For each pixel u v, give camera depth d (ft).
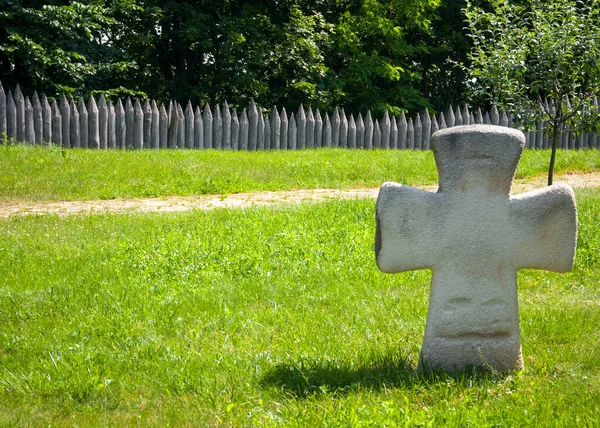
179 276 29.55
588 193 49.08
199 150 68.90
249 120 74.90
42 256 33.30
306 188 57.41
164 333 23.26
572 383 18.30
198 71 106.93
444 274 18.44
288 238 35.47
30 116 66.33
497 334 18.53
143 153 64.28
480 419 15.92
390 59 120.88
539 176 61.67
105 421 16.88
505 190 18.26
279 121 75.77
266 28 105.50
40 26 90.63
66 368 19.92
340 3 119.44
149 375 19.53
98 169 57.31
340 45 114.21
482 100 83.82
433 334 18.61
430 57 132.98
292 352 21.03
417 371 18.76
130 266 31.04
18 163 57.31
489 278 18.38
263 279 29.19
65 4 94.43
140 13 99.35
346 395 17.84
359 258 31.89
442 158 18.25
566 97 40.37
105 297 26.78
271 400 17.79
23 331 23.56
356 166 62.28
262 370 19.58
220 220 41.52
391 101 122.21
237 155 65.51
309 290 27.89
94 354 21.01
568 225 18.37
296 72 110.93
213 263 31.37
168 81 106.42
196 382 18.76
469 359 18.53
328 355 20.75
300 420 16.14
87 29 88.94
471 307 18.40
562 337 21.85
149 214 44.55
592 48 37.99
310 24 107.65
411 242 18.35
